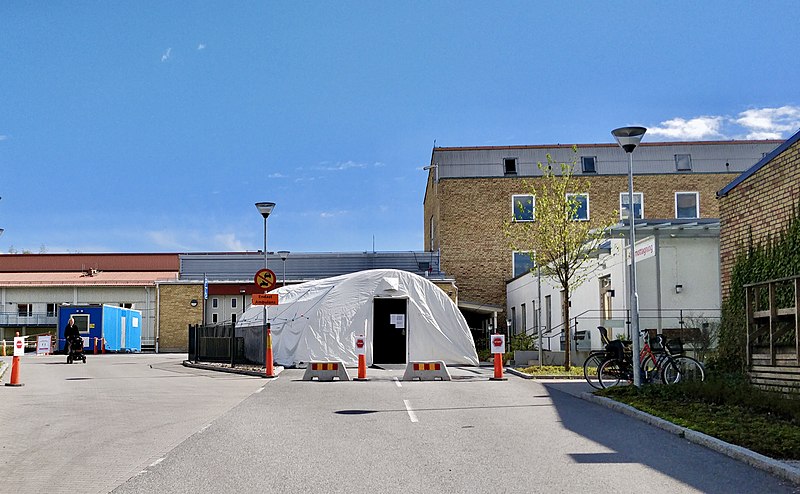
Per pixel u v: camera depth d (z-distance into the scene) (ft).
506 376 77.30
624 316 84.64
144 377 75.66
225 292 160.86
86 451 33.17
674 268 82.02
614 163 164.76
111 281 175.94
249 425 40.63
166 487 26.07
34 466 29.91
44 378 74.74
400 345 98.17
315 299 97.30
